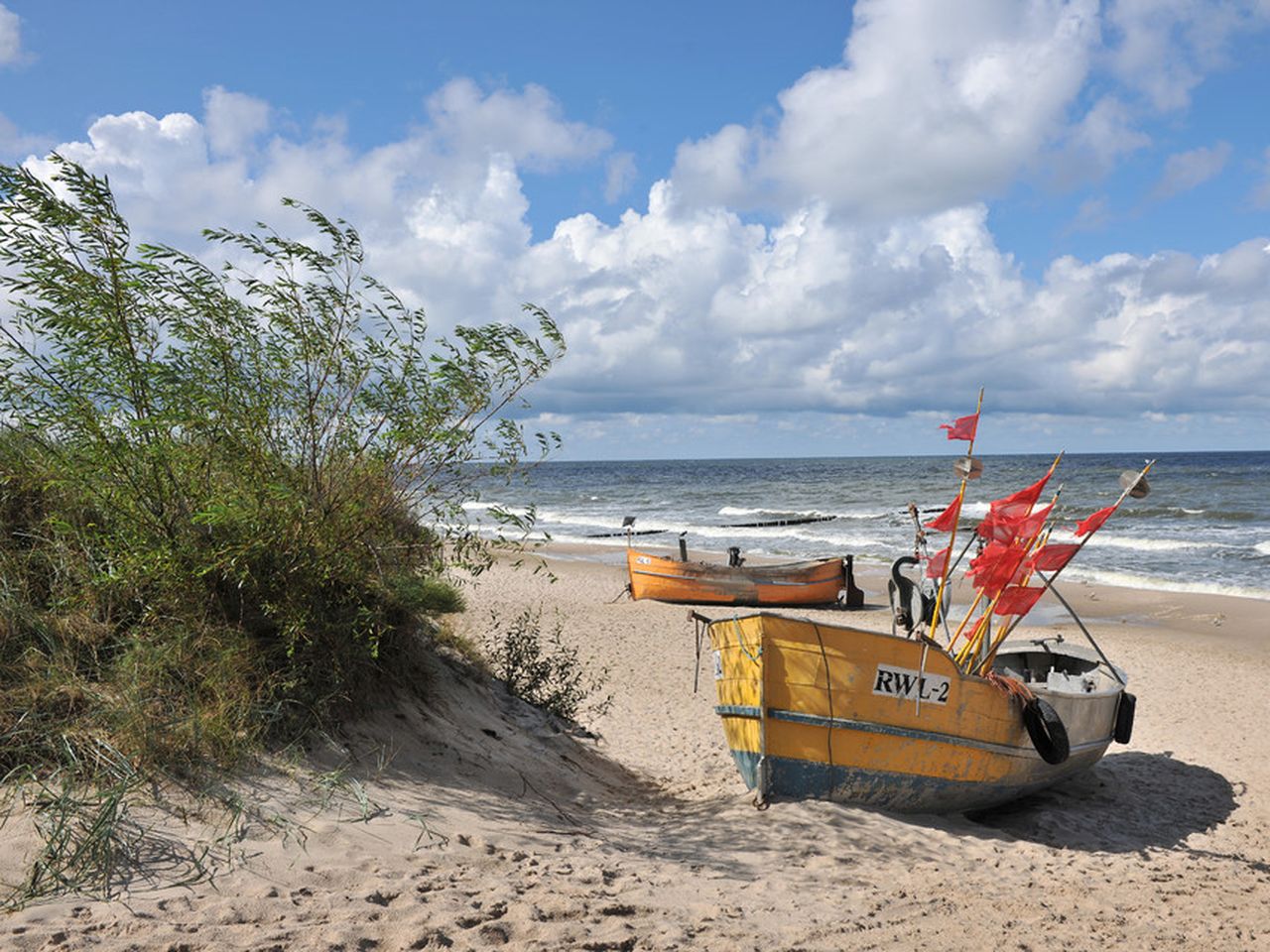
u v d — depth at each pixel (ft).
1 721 14.67
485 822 17.43
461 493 21.15
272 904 12.17
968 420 25.68
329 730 18.57
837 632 22.59
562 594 74.38
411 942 11.58
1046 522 26.27
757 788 22.94
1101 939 15.46
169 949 10.62
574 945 12.16
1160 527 128.06
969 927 15.29
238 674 17.29
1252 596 73.77
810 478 318.24
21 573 17.57
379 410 20.47
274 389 19.36
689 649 52.37
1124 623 63.46
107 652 17.11
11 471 18.53
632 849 18.08
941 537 121.08
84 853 12.40
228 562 17.72
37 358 17.42
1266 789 29.53
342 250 19.65
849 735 22.80
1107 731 28.76
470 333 20.17
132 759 14.79
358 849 14.51
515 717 27.40
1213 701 42.57
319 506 19.42
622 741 31.48
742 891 16.06
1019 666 34.30
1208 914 17.78
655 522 159.02
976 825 24.62
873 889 17.15
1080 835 24.36
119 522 18.26
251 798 15.14
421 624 25.12
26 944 10.37
